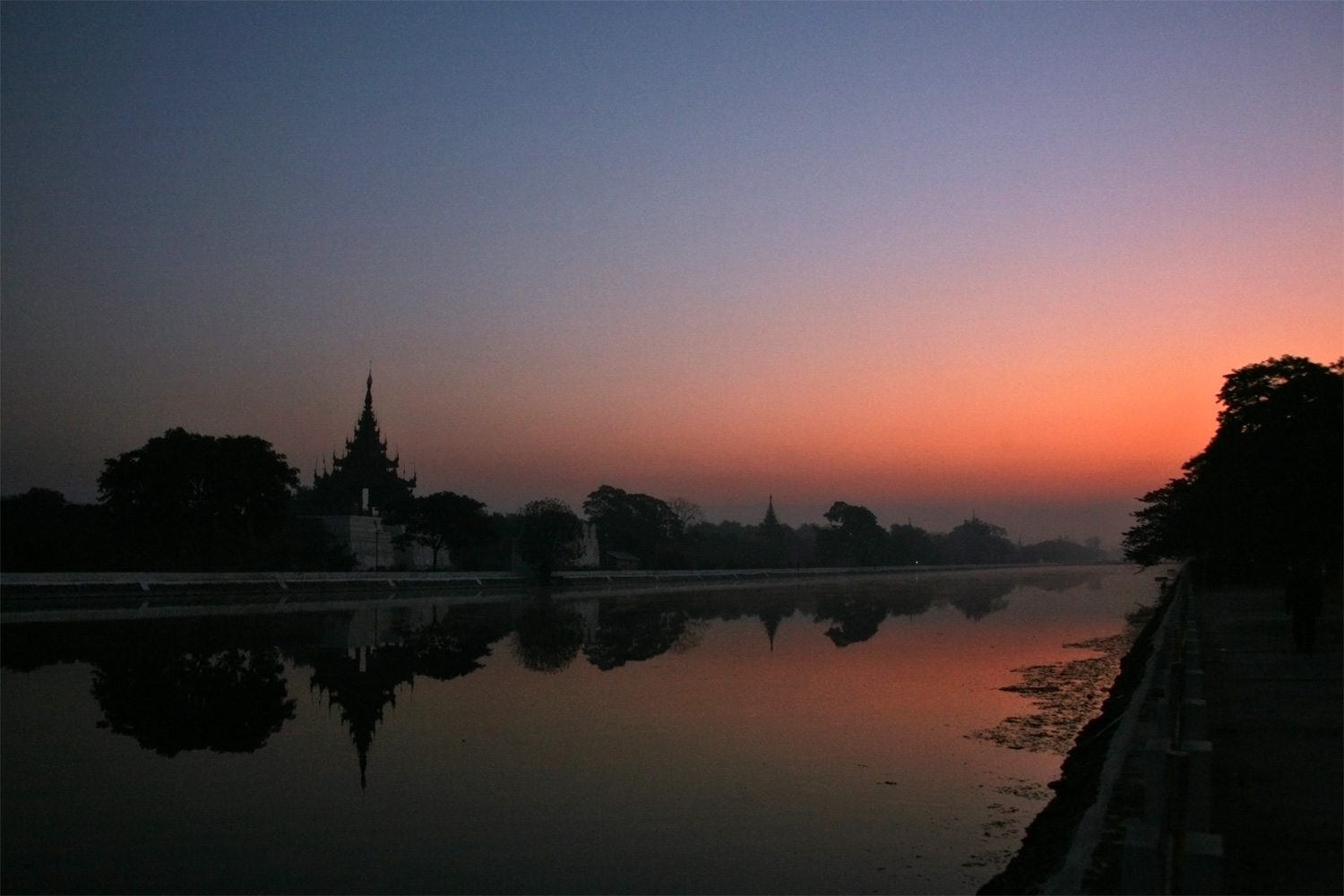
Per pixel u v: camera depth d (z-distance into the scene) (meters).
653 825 17.36
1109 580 152.25
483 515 99.06
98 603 58.44
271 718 26.95
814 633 52.69
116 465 69.94
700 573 131.62
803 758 22.25
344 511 106.75
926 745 23.52
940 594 99.50
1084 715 27.45
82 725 25.69
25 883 14.65
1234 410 27.53
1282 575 50.16
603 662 39.19
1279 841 10.29
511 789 19.69
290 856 15.80
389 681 33.59
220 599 66.12
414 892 14.32
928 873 15.00
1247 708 17.06
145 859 15.62
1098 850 10.33
